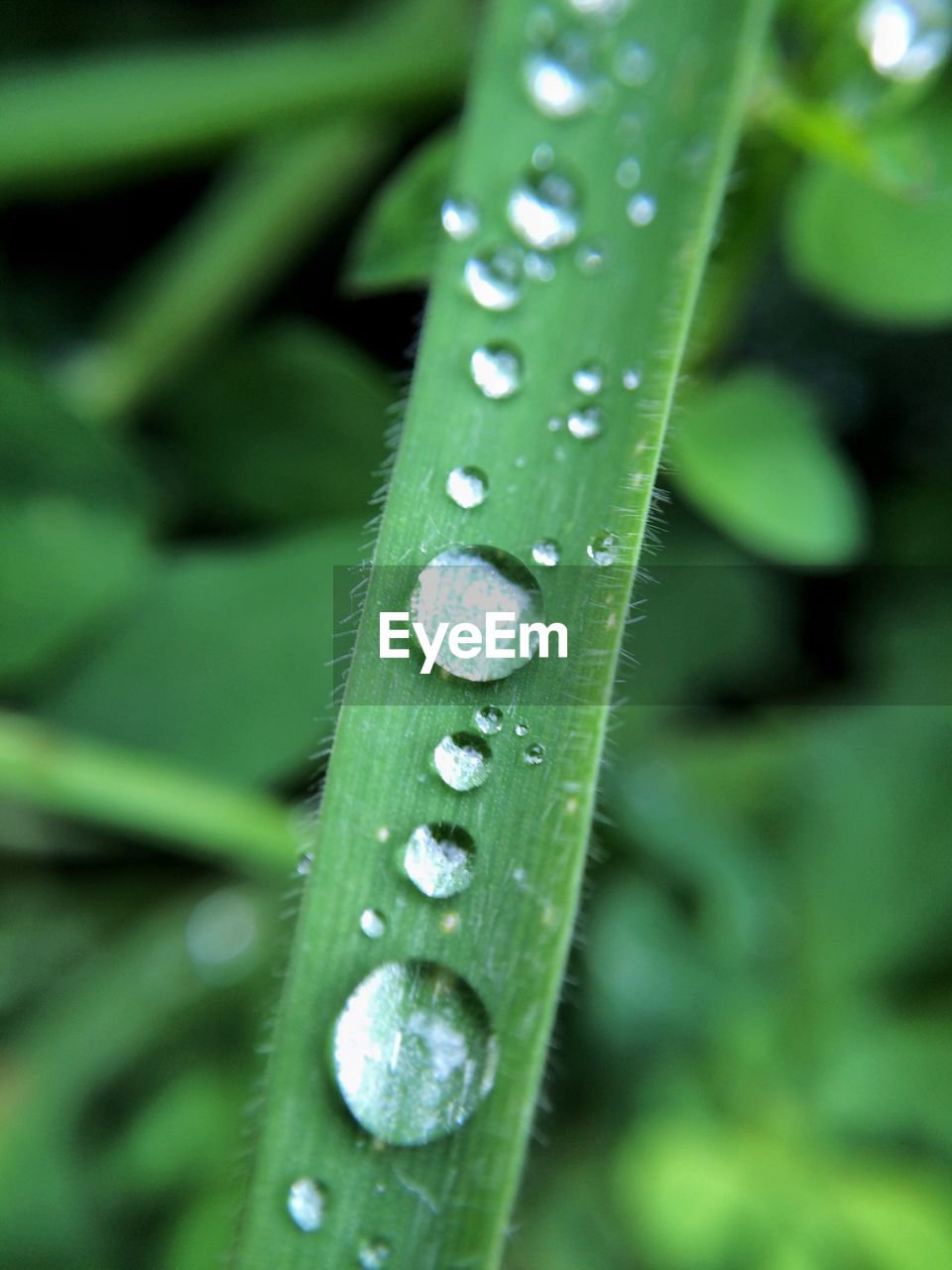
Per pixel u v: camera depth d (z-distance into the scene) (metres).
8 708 0.10
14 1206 0.10
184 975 0.12
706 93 0.08
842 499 0.10
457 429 0.07
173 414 0.12
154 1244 0.10
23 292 0.13
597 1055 0.11
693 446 0.10
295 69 0.12
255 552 0.10
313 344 0.11
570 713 0.06
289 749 0.10
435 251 0.08
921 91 0.09
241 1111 0.10
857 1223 0.10
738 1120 0.11
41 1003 0.12
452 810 0.06
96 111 0.11
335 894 0.06
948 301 0.10
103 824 0.12
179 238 0.13
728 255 0.10
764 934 0.12
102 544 0.10
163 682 0.10
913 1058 0.11
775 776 0.12
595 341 0.07
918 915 0.12
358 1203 0.06
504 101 0.08
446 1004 0.06
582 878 0.06
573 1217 0.10
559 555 0.07
